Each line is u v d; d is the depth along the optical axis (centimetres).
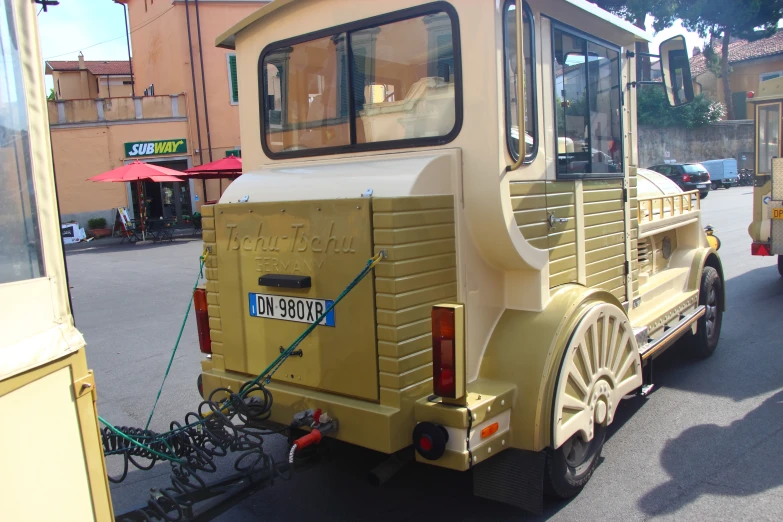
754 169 883
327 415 296
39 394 182
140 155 2256
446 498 363
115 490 388
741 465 384
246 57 395
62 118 2170
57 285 195
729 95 3581
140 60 2714
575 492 351
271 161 389
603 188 411
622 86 435
